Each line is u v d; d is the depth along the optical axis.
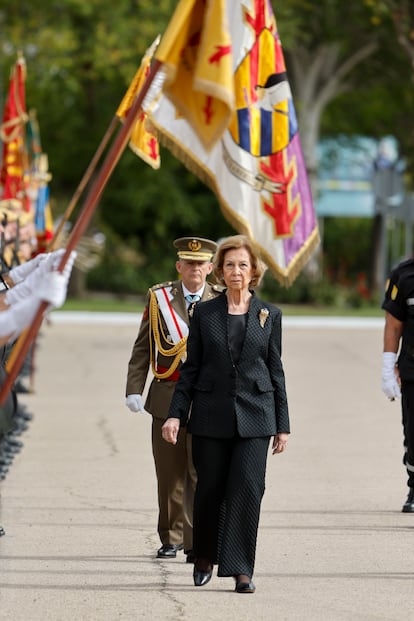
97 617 15.82
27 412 35.50
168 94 13.30
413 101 109.12
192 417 17.33
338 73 96.31
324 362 51.91
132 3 92.00
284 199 21.95
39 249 36.44
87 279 103.88
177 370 19.44
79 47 90.38
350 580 17.88
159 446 19.44
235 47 21.69
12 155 37.34
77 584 17.58
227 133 21.62
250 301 17.55
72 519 21.94
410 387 21.94
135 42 88.38
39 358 51.72
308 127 96.38
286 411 17.45
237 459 17.12
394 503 23.59
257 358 17.30
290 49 91.38
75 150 99.31
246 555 17.08
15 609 16.20
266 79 21.84
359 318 78.31
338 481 25.77
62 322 70.56
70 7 88.12
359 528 21.39
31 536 20.59
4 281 18.08
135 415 35.75
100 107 98.88
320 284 95.38
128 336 63.56
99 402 38.47
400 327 22.38
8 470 26.69
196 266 19.56
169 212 100.25
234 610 16.19
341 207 117.31
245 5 21.67
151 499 23.81
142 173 99.88
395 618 15.81
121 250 112.44
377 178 76.69
